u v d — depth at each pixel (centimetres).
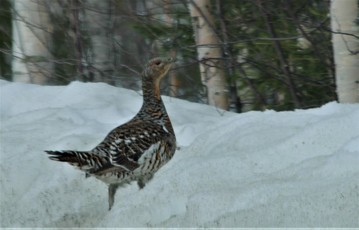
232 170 1386
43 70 2753
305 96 2238
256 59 2277
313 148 1416
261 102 2283
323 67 2227
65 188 1472
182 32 2391
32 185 1484
